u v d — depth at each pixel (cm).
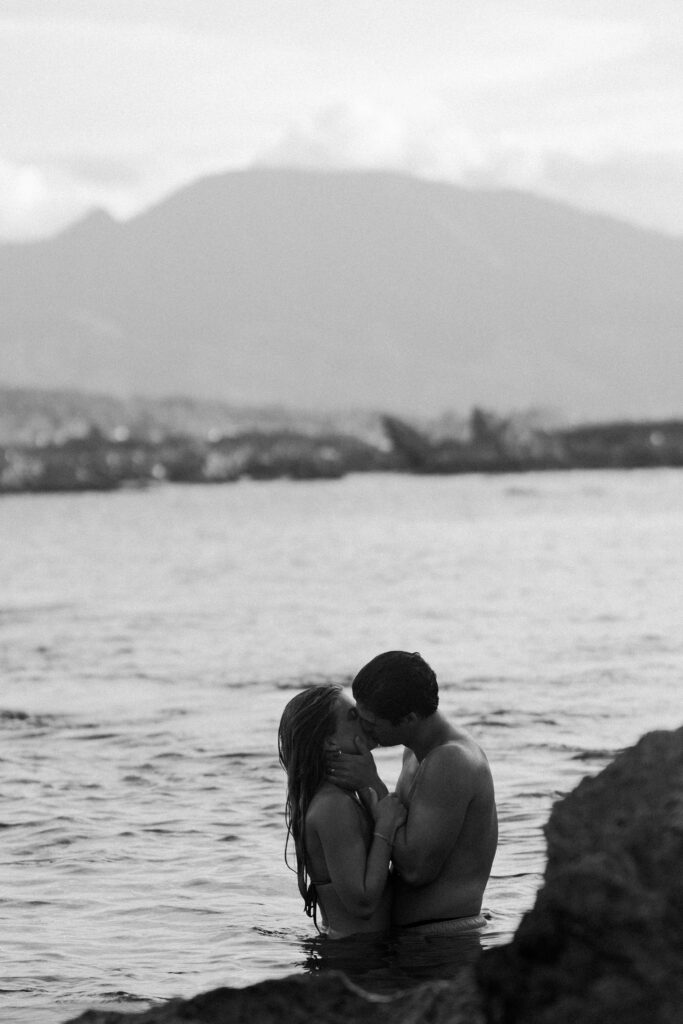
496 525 6253
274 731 1333
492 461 16425
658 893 346
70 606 2980
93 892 777
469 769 617
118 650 2125
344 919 623
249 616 2631
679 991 329
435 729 626
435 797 613
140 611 2809
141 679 1769
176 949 659
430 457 16925
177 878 802
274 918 707
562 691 1525
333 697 627
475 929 620
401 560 4244
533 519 6650
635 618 2366
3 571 4259
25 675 1842
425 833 611
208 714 1462
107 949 666
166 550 5231
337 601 2902
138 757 1216
